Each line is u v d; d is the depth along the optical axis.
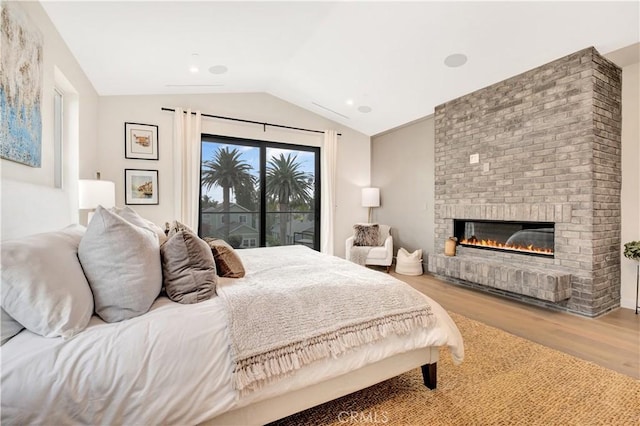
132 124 4.04
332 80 4.15
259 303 1.35
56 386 0.93
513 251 3.56
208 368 1.11
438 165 4.41
